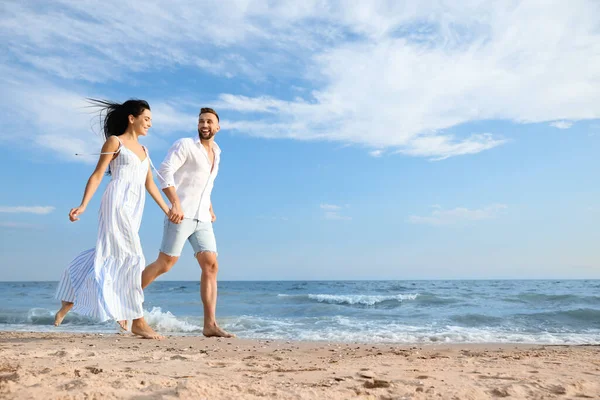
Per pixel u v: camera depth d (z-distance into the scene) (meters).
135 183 4.83
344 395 2.03
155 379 2.19
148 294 23.11
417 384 2.34
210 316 5.39
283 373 2.68
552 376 2.63
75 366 2.67
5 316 10.23
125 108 4.87
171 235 5.19
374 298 16.05
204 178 5.37
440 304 14.37
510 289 25.84
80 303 4.64
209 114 5.42
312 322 9.16
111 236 4.70
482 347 4.95
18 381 2.07
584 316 10.15
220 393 1.91
